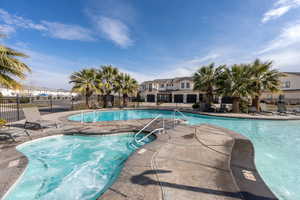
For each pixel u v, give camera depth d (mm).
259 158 4914
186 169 3115
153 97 33906
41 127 6785
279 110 14359
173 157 3781
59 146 5863
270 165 4371
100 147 5859
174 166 3254
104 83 17391
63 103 24094
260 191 2379
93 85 16219
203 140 5371
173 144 4895
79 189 3377
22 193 3062
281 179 3594
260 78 13648
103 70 17906
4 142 4996
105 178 3848
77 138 6348
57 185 3514
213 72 15617
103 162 4719
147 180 2672
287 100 21562
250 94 13070
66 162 4676
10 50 4621
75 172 4113
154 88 35062
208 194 2291
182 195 2258
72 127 7484
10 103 19734
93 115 14719
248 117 11477
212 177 2801
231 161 3551
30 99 23375
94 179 3799
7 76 4820
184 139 5504
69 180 3729
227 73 13922
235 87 13469
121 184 2533
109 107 19016
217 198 2201
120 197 2191
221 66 15016
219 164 3379
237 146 4715
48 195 3143
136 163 3391
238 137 5793
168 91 31812
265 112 13852
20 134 5965
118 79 18734
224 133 6449
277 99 23109
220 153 4090
